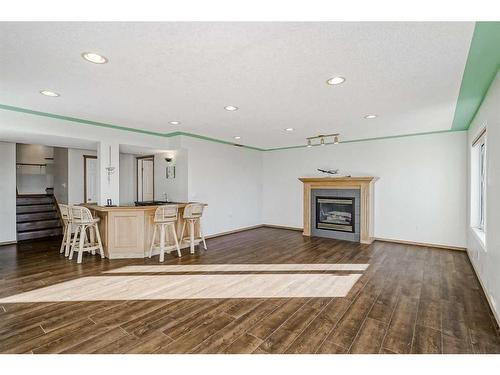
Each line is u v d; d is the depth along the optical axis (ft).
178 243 16.47
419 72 8.36
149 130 17.52
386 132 17.63
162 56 7.39
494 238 8.73
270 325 7.97
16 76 8.73
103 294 10.11
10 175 18.78
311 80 9.04
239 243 19.01
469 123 14.84
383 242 19.20
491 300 8.97
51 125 13.78
